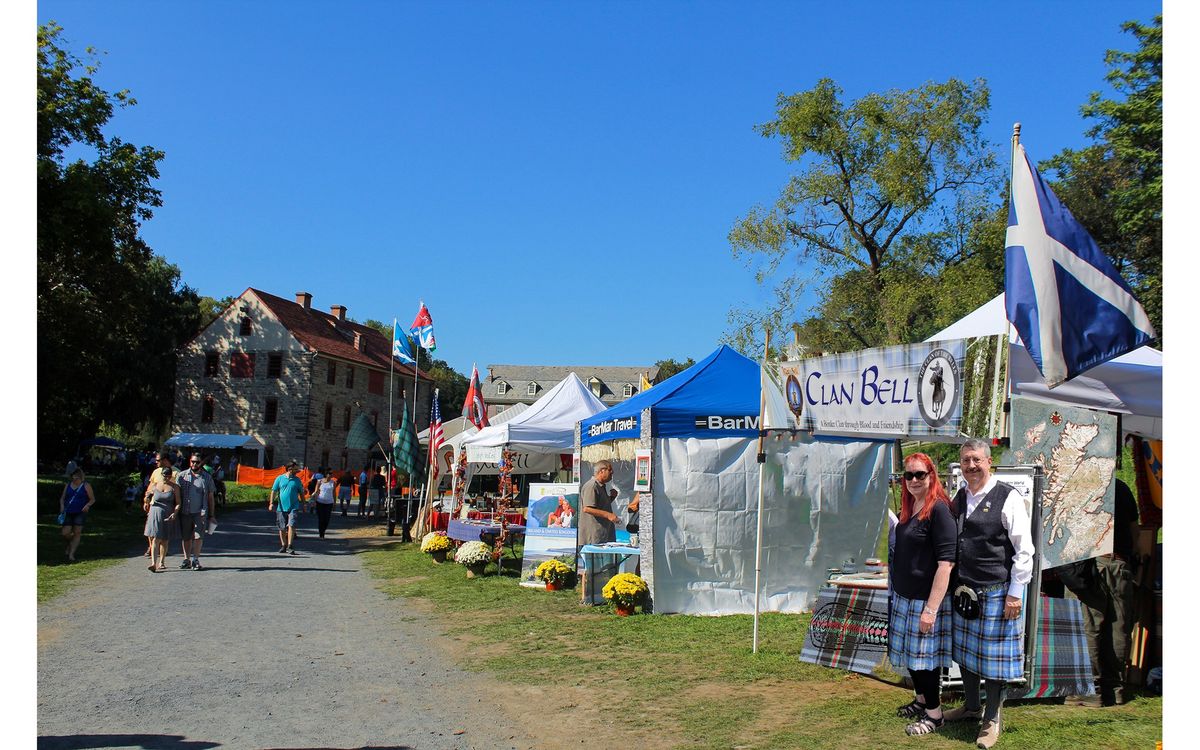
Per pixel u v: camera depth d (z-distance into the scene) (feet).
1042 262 19.21
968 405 18.84
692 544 34.65
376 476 107.65
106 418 181.78
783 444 35.63
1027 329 19.08
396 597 40.16
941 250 120.98
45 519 78.84
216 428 181.06
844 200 121.19
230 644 28.63
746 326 119.85
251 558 55.72
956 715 18.89
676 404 35.24
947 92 114.62
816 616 24.97
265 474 165.17
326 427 184.03
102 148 80.28
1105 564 20.84
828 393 22.85
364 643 29.32
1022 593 17.06
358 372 197.57
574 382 59.62
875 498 37.42
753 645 26.81
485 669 25.44
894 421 20.62
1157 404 21.47
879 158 117.70
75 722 19.49
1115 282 19.53
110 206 76.48
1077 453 19.20
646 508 34.47
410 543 70.44
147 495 48.08
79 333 89.61
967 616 17.56
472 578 45.78
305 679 24.07
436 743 18.48
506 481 63.93
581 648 28.04
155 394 186.19
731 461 35.22
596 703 21.49
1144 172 88.99
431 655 27.48
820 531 36.14
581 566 39.42
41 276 81.87
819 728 18.72
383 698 22.13
